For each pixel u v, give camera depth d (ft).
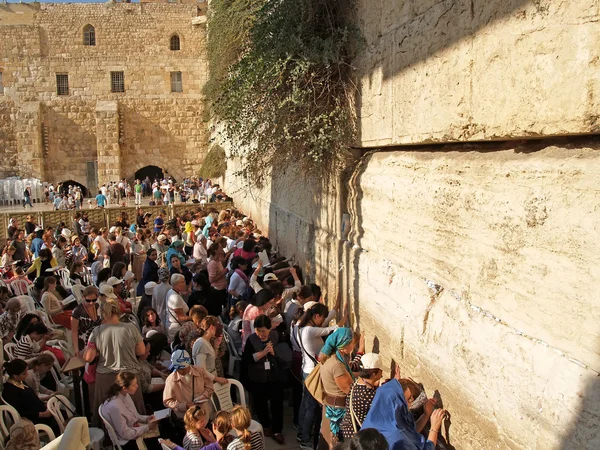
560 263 11.90
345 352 18.94
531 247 12.89
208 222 60.39
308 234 33.65
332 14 26.09
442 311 16.74
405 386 16.83
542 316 12.48
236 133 34.63
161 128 130.52
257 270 31.76
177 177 131.75
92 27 127.34
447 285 16.94
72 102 127.75
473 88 14.83
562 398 11.52
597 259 10.89
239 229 49.11
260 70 27.73
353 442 11.27
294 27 26.68
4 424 19.51
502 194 14.05
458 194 16.15
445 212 16.96
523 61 12.68
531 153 13.50
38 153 124.98
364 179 24.22
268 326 22.76
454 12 15.69
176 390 20.65
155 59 129.08
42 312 33.14
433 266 17.87
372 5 22.48
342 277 26.55
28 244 56.13
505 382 13.42
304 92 25.59
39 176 125.29
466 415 15.17
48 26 126.00
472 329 15.01
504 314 13.94
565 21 11.39
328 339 18.98
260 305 25.12
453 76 15.87
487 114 14.19
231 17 42.83
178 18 128.88
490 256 14.55
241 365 23.43
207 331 22.53
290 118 27.35
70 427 10.63
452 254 16.60
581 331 11.28
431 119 17.31
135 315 34.47
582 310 11.26
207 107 73.51
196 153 131.85
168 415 21.09
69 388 26.20
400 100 19.81
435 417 16.12
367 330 23.20
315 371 19.11
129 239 58.59
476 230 15.24
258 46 28.94
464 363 15.28
